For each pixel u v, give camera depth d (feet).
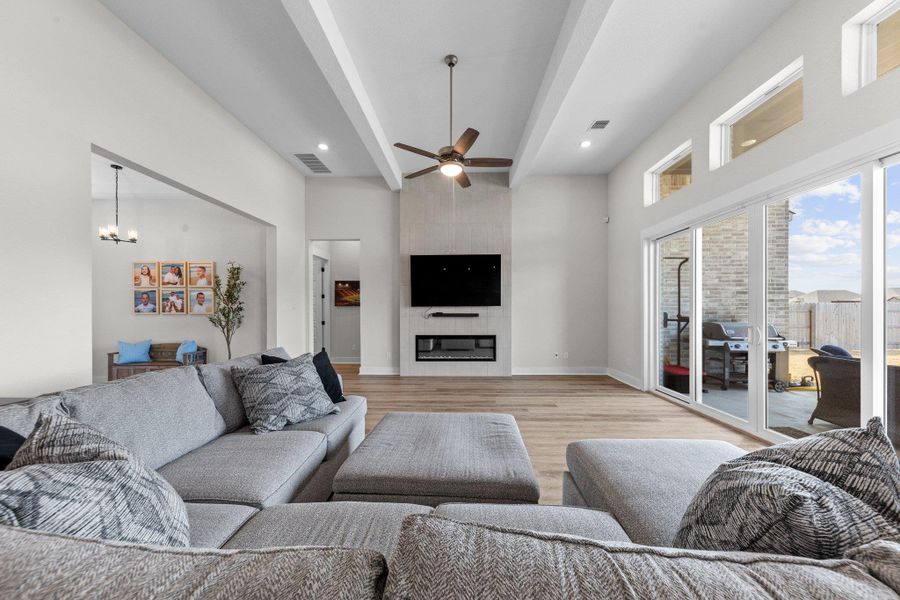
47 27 7.39
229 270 18.02
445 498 5.01
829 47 7.87
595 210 20.02
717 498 2.36
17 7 6.92
